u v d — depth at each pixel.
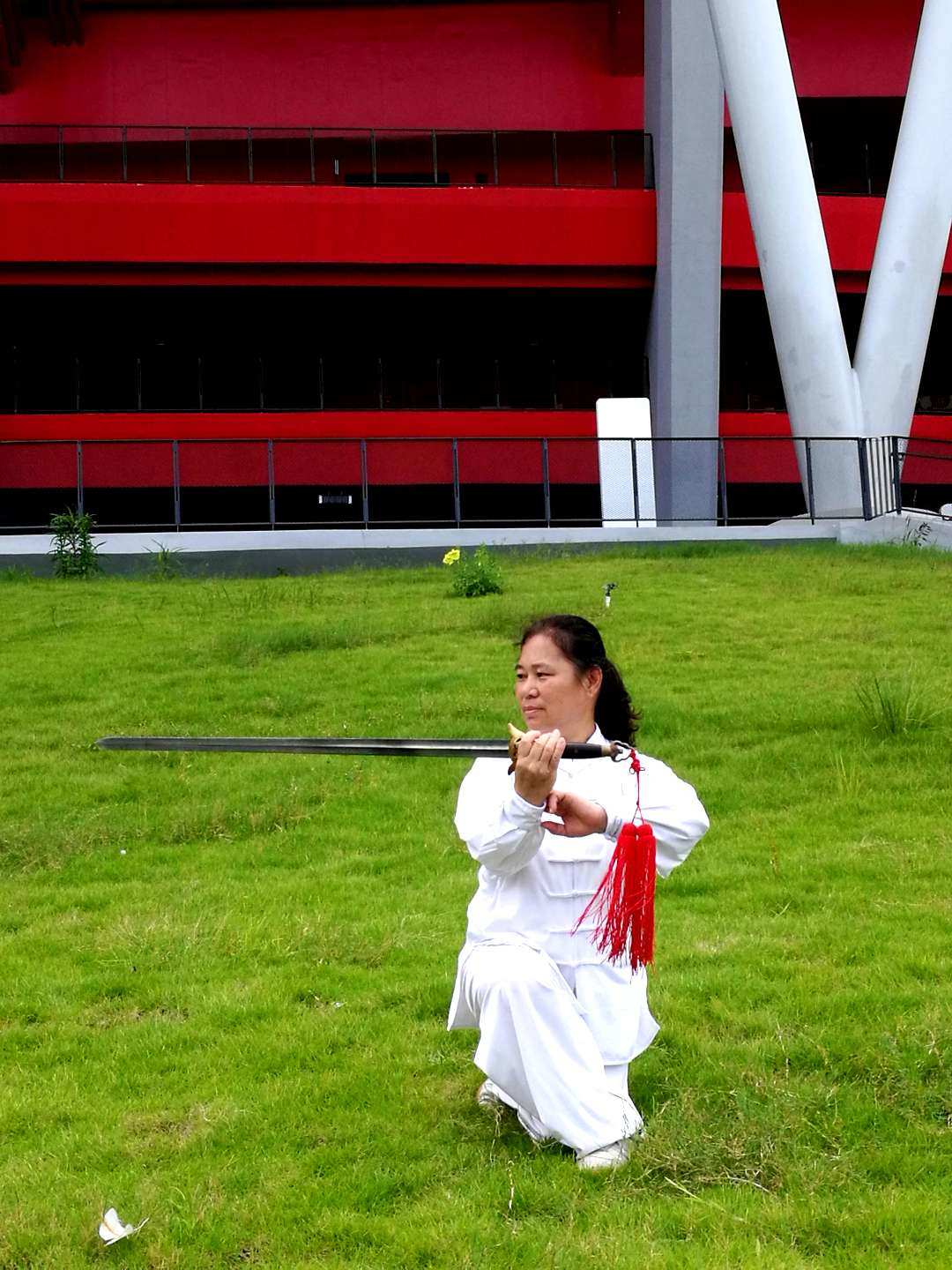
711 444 27.25
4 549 20.69
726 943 6.44
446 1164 4.36
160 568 20.16
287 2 31.59
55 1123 4.85
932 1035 5.10
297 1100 4.91
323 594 17.52
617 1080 4.34
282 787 9.71
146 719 11.60
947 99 22.75
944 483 30.25
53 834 8.72
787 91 22.44
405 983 6.07
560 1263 3.71
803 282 22.69
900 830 8.24
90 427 28.33
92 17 31.42
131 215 27.19
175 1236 3.98
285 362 30.92
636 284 28.97
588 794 4.27
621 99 32.41
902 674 11.98
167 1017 5.88
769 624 14.56
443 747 3.98
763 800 9.08
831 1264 3.72
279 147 31.66
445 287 28.41
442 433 29.27
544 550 20.92
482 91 32.22
